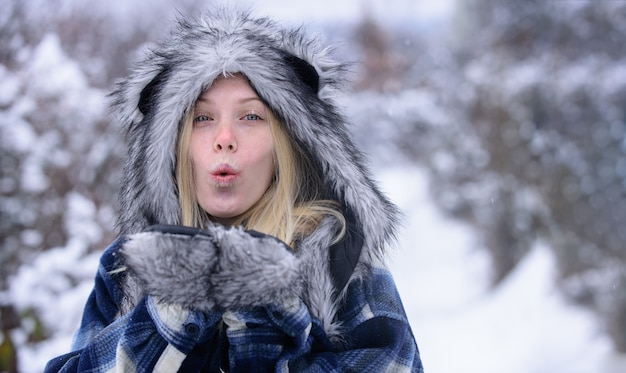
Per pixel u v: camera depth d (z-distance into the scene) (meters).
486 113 8.39
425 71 11.18
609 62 7.87
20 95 3.10
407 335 1.44
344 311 1.42
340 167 1.41
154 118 1.39
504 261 7.96
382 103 11.85
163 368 1.28
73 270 2.87
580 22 8.08
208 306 1.21
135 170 1.45
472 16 9.68
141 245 1.18
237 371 1.29
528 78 8.04
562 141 7.77
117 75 4.24
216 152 1.35
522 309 6.68
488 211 8.31
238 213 1.38
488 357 5.85
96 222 3.12
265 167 1.39
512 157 8.05
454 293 7.86
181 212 1.41
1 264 2.87
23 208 2.98
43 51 3.21
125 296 1.49
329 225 1.40
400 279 8.45
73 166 3.12
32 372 2.66
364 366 1.36
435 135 10.15
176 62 1.39
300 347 1.28
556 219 7.55
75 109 3.17
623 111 7.70
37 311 2.76
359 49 13.73
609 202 7.34
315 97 1.44
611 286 6.44
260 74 1.35
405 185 11.07
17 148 2.97
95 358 1.37
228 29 1.45
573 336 5.93
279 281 1.18
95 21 4.52
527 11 8.35
